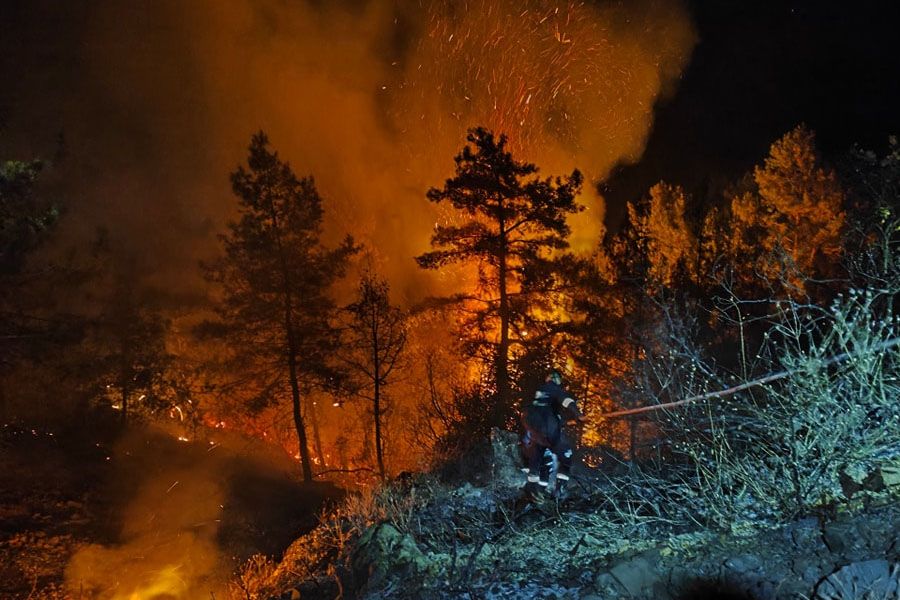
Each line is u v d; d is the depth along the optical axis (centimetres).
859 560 435
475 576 573
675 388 734
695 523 573
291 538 1401
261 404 3191
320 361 3158
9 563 1631
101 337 2778
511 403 1700
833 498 521
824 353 553
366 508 870
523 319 2752
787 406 577
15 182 1908
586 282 2789
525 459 859
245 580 904
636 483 672
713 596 450
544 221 2748
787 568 452
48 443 2436
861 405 531
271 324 3133
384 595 584
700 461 630
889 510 473
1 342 2030
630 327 2252
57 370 2470
